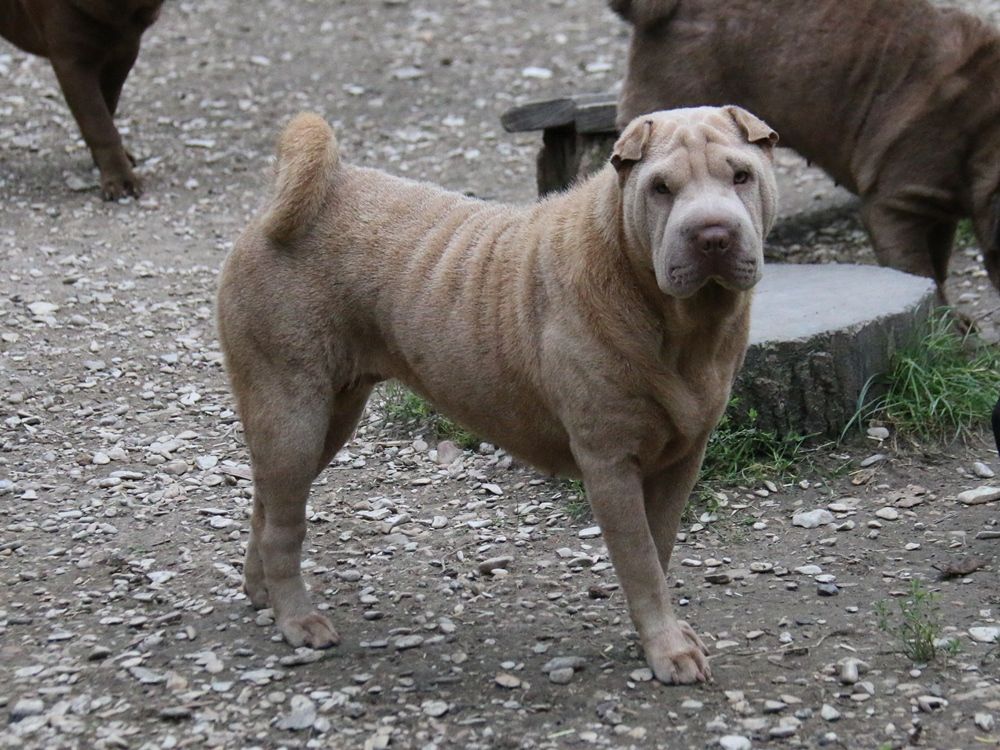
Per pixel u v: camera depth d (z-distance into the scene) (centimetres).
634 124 455
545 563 608
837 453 694
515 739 456
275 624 552
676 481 505
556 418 493
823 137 886
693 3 886
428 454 740
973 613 533
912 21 849
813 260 989
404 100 1403
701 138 440
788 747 444
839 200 1102
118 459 740
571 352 468
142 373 853
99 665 520
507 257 498
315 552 632
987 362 759
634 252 453
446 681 499
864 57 856
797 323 703
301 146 525
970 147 833
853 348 696
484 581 594
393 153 1266
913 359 723
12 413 794
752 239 429
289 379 523
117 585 594
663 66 896
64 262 1022
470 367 502
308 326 520
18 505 686
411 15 1650
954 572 570
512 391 498
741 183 440
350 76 1470
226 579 600
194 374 853
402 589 588
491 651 524
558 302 474
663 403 467
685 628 510
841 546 610
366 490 702
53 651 533
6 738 466
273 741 462
